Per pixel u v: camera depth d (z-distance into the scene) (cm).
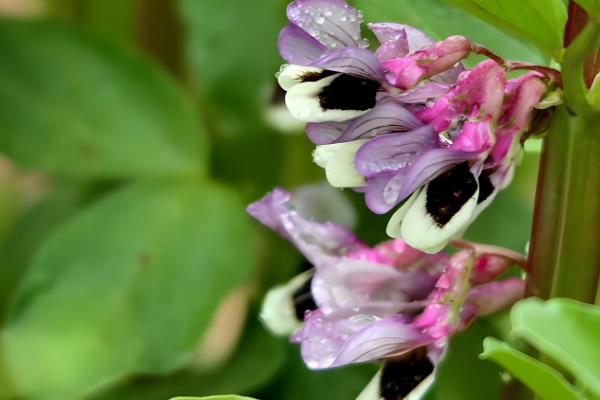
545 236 39
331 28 38
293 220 40
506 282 39
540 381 37
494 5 38
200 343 48
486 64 37
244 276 49
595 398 38
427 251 37
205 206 50
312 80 37
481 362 49
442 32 43
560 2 37
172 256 49
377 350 38
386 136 37
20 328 48
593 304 39
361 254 39
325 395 50
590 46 37
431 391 48
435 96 38
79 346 48
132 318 49
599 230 38
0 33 52
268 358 50
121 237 50
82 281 49
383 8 43
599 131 38
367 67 37
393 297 39
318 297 39
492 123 37
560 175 38
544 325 36
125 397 50
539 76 38
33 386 48
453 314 38
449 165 37
